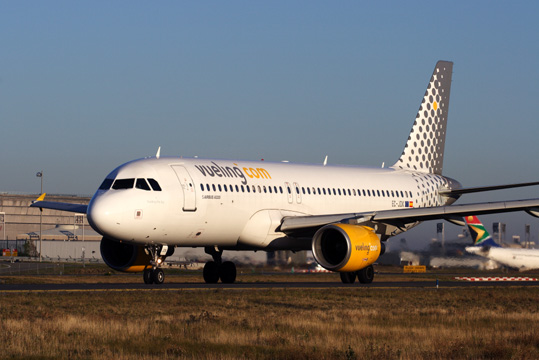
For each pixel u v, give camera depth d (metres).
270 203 92.69
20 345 38.69
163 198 81.00
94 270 161.88
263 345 40.31
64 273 148.88
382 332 45.72
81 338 41.47
